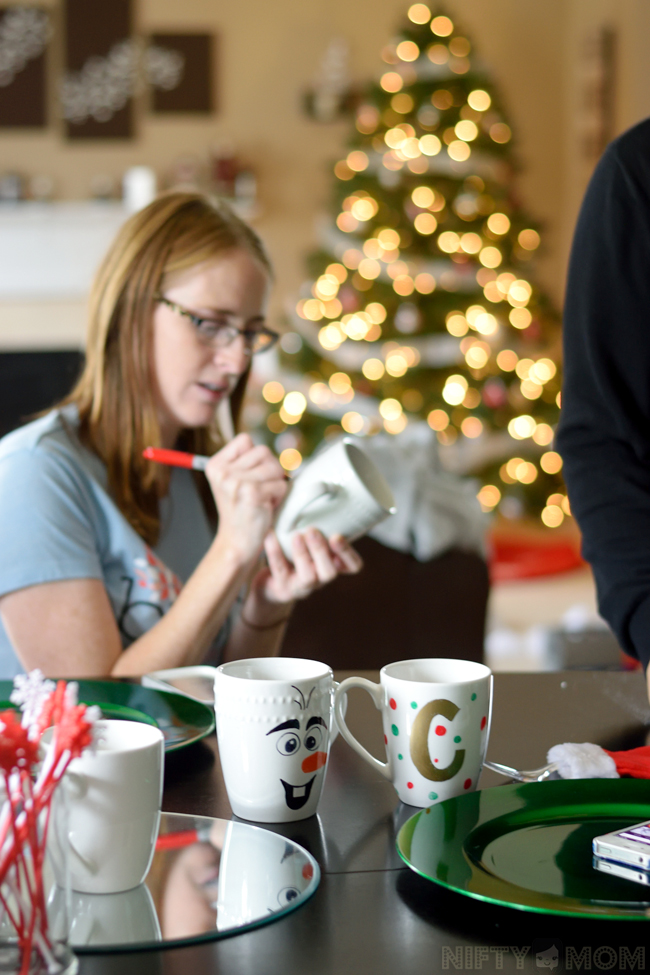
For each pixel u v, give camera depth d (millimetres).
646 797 613
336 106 5652
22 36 5539
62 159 5637
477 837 562
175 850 570
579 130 5566
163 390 1212
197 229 1186
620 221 919
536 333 4707
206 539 1321
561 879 514
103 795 512
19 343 5723
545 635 1808
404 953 466
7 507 1117
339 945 472
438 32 4777
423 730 645
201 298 1173
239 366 1210
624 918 462
